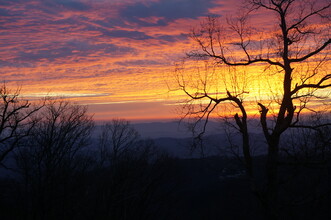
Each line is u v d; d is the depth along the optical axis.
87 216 22.66
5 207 21.30
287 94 14.40
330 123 13.66
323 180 15.85
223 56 15.88
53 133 22.75
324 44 14.45
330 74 14.23
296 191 15.76
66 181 21.81
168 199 28.53
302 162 13.63
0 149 21.42
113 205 23.89
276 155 14.14
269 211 14.03
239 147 15.01
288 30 14.90
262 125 14.51
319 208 15.77
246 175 14.54
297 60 14.61
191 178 28.44
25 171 21.11
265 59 15.34
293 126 14.04
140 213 26.39
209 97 15.84
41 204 20.45
